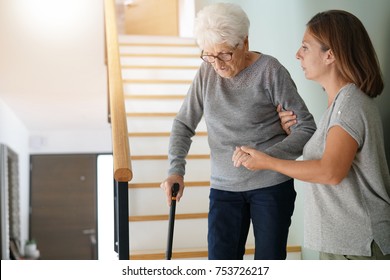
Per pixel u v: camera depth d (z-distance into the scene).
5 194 6.93
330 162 1.78
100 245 9.19
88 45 5.55
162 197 3.31
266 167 1.89
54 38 5.41
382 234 1.82
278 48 3.59
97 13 5.02
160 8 7.14
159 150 3.84
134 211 3.27
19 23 5.14
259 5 3.97
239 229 2.17
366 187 1.84
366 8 2.46
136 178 3.54
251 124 2.13
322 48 1.95
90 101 7.43
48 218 9.15
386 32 2.29
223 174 2.17
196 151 3.91
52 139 9.27
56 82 6.57
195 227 3.14
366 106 1.84
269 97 2.13
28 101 7.30
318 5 2.95
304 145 2.08
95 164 9.34
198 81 2.26
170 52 5.43
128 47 5.37
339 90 1.90
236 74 2.13
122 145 2.44
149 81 4.72
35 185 9.17
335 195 1.87
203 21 2.02
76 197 9.24
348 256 1.85
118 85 3.23
